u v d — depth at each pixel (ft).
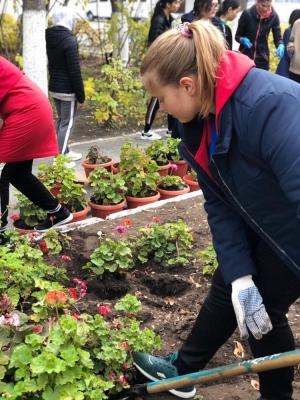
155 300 10.96
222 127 6.02
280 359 6.07
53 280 10.84
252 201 6.28
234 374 6.66
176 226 12.41
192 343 7.94
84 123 29.37
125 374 8.42
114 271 11.39
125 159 16.63
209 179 6.93
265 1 25.45
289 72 25.81
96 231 13.84
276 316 7.00
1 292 9.70
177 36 6.16
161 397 8.32
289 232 6.21
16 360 7.24
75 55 19.29
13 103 12.86
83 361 7.41
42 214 14.73
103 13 60.29
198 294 11.14
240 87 5.91
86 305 10.37
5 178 13.56
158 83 6.23
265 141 5.67
